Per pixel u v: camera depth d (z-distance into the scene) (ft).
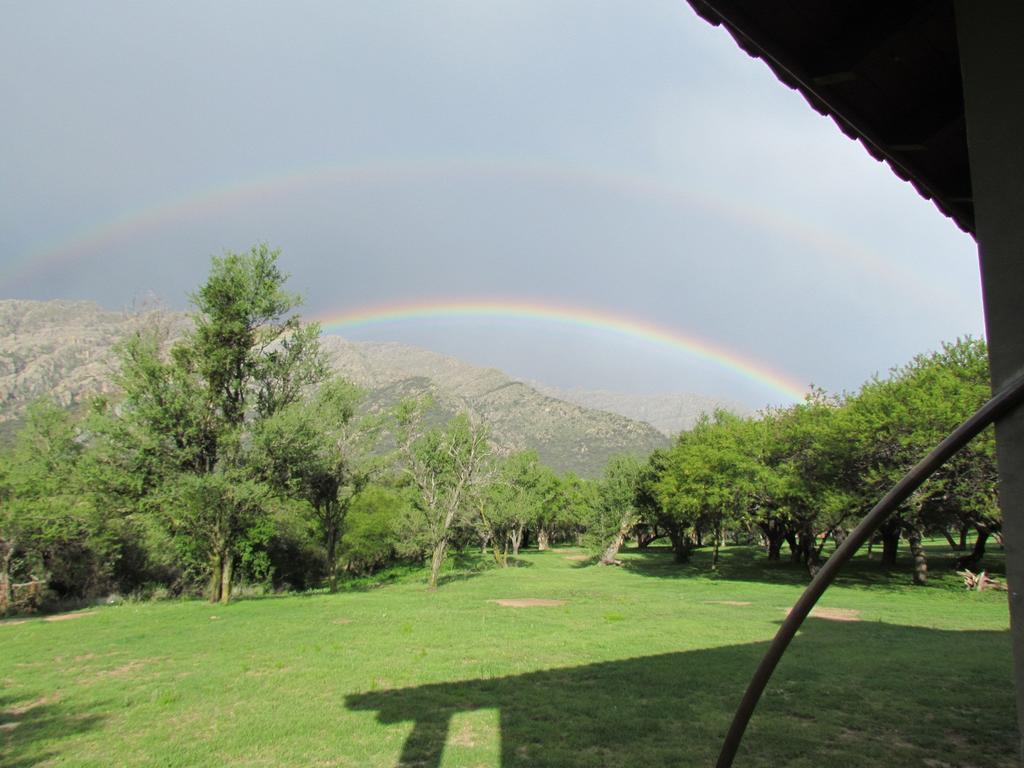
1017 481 6.14
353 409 110.83
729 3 9.60
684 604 77.77
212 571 99.76
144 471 89.66
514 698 31.65
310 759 23.76
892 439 88.94
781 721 26.99
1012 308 6.30
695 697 31.19
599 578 128.16
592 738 25.30
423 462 108.68
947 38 9.75
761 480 106.22
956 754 22.80
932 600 81.15
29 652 49.16
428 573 138.62
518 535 206.39
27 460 100.37
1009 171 6.41
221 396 96.99
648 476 167.22
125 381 88.89
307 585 140.36
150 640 54.08
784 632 8.48
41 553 103.45
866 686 32.86
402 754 24.00
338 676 37.60
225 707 31.40
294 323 101.30
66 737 27.09
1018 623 5.97
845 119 11.53
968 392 83.20
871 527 7.82
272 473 94.58
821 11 9.61
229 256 94.48
